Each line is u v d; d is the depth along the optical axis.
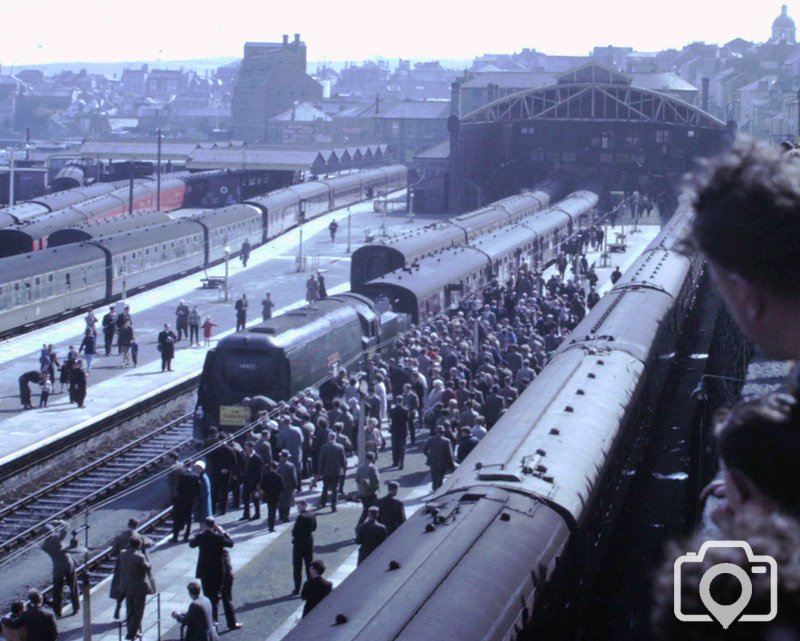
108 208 93.25
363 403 29.67
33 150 192.88
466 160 119.56
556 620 16.23
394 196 133.38
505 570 14.78
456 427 33.19
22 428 40.84
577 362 27.97
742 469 2.67
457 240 67.19
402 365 39.09
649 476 31.70
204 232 80.81
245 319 58.91
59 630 23.16
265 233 95.00
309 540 24.23
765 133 155.62
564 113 122.25
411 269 53.34
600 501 20.45
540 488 18.22
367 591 13.96
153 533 30.23
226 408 35.88
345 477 32.03
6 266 57.41
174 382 48.75
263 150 131.38
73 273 62.53
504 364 39.81
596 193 107.75
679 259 48.88
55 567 23.75
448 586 13.88
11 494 35.03
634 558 25.61
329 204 115.31
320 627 13.14
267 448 29.66
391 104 184.38
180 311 57.06
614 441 22.48
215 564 22.30
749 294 2.88
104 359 53.28
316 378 38.78
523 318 48.62
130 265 68.81
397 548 15.73
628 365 28.39
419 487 32.25
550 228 77.12
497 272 62.66
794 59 199.75
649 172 121.88
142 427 43.56
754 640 2.33
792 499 2.60
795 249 2.78
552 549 16.44
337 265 85.31
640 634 21.67
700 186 2.97
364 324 43.88
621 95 121.06
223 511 30.28
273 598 24.33
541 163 124.25
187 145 141.25
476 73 169.50
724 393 25.97
